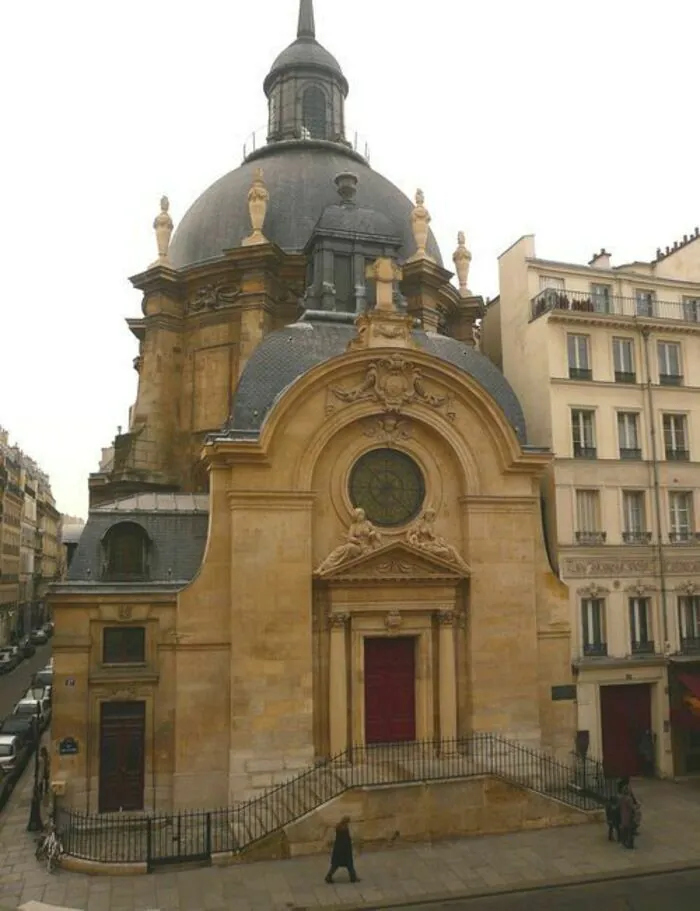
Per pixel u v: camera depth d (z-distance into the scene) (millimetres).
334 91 46656
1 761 32500
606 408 31734
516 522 28406
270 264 36219
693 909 18812
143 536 27312
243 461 26078
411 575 26891
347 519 27188
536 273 33781
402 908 19031
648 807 26453
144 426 36625
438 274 38250
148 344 37531
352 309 32656
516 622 27828
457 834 23094
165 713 25625
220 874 20781
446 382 28297
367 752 25969
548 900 19375
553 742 28250
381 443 27859
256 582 25781
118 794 25172
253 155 43688
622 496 31484
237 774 24672
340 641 26281
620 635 30328
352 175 34938
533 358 32688
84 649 25422
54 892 19719
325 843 22094
